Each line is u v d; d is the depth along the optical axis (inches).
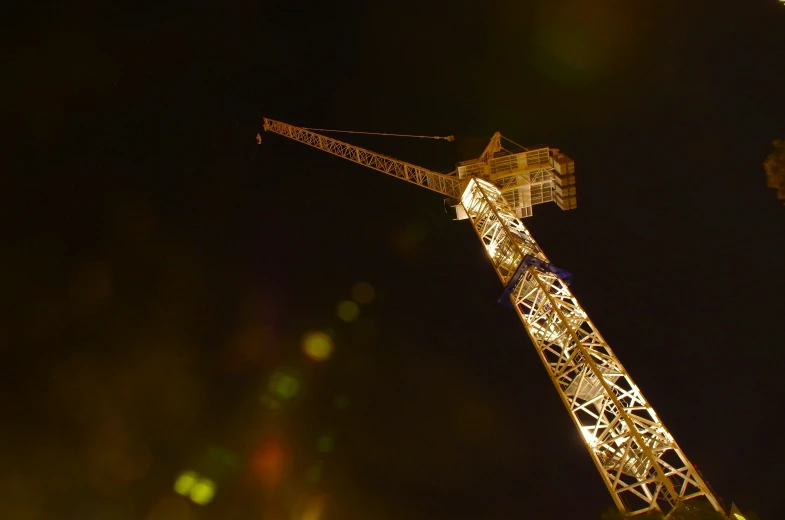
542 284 1833.2
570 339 1745.8
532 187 2450.8
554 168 2396.7
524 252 2046.0
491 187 2422.5
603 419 1567.4
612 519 1207.6
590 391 1643.7
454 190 2605.8
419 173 2787.9
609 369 1651.1
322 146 3257.9
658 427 1482.5
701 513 1069.8
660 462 1424.7
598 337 1727.4
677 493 1360.7
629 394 1578.5
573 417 1595.7
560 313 1736.0
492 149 2514.8
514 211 2437.3
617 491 1425.9
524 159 2428.6
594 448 1529.3
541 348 1797.5
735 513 1250.0
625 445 1459.2
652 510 1330.0
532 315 1881.2
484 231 2367.1
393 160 2913.4
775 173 988.6
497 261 2203.5
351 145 3147.1
